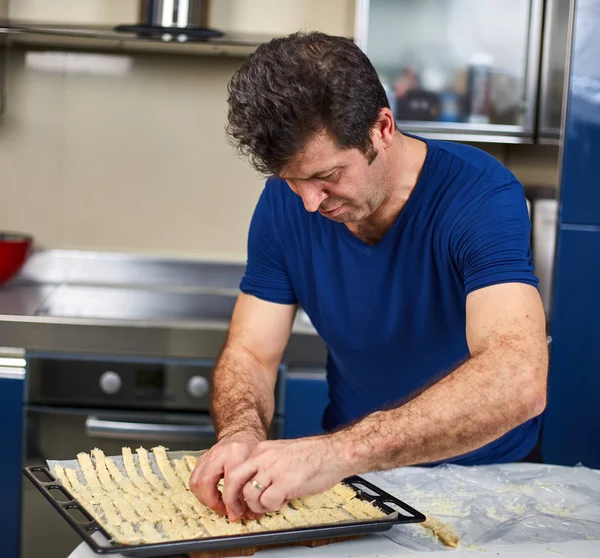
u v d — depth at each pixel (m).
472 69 2.55
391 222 1.46
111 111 2.87
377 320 1.55
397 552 1.16
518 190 1.40
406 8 2.53
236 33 2.65
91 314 2.48
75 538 2.38
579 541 1.21
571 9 2.38
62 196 2.91
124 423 2.33
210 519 1.19
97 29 2.51
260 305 1.65
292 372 2.37
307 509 1.23
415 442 1.14
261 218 1.62
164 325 2.35
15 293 2.72
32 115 2.86
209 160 2.91
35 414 2.36
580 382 2.48
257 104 1.14
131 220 2.93
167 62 2.85
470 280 1.34
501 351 1.21
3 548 2.38
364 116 1.18
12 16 2.79
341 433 1.17
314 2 2.82
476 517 1.28
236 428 1.35
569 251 2.45
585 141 2.42
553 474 1.47
